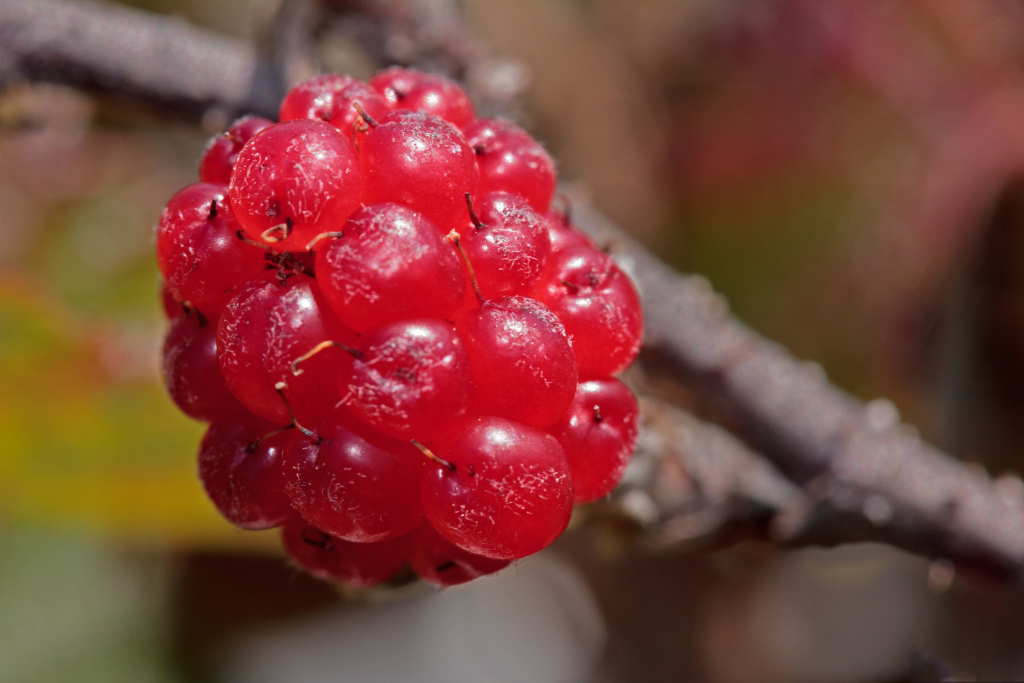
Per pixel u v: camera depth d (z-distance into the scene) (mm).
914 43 205
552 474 108
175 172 202
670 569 221
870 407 133
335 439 108
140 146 200
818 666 232
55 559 180
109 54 127
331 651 229
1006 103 199
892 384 209
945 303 197
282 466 110
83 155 191
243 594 203
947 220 198
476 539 108
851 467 130
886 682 201
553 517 108
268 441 111
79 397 165
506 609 257
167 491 162
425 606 254
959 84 203
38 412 163
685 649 223
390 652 241
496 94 131
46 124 131
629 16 222
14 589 176
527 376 108
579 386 112
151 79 128
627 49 223
